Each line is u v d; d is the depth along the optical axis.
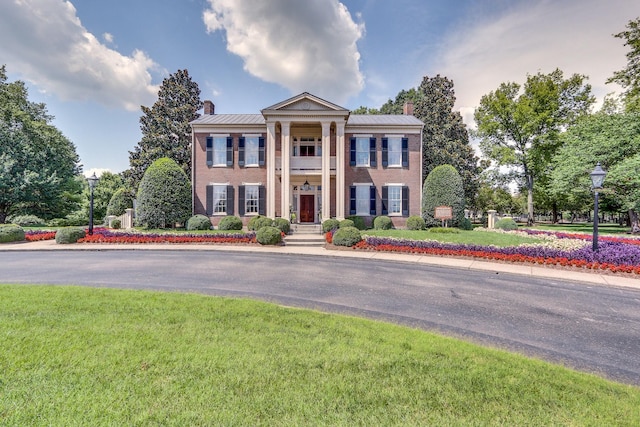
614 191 19.06
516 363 3.52
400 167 21.30
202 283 7.62
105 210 33.59
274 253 12.87
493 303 6.35
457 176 19.67
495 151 32.47
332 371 3.18
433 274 9.19
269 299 6.32
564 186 20.58
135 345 3.69
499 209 48.50
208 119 22.36
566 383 3.11
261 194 21.12
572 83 29.80
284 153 19.42
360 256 12.01
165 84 30.36
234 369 3.17
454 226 19.42
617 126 18.92
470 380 3.09
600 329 5.02
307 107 19.66
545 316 5.60
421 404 2.67
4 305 5.16
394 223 21.16
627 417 2.58
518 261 10.58
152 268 9.52
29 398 2.64
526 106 30.38
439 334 4.61
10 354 3.39
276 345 3.78
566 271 9.48
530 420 2.51
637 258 9.24
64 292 6.09
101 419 2.41
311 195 22.50
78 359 3.32
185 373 3.08
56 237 14.83
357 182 21.23
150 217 18.50
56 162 29.75
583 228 26.05
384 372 3.19
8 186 24.84
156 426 2.33
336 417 2.48
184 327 4.30
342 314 5.46
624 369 3.71
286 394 2.76
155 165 19.22
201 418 2.43
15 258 11.38
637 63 20.50
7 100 27.52
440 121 30.75
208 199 21.05
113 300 5.58
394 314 5.54
